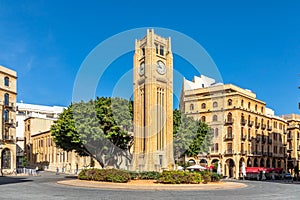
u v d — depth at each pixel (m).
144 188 27.02
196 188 27.89
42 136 92.19
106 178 32.66
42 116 101.06
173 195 22.03
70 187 28.38
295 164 89.69
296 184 43.31
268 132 81.44
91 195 21.39
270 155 80.56
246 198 20.89
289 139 91.94
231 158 70.50
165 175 30.30
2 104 64.81
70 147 43.34
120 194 22.25
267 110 92.62
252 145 75.06
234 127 71.31
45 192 23.42
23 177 50.53
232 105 72.38
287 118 95.62
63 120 41.84
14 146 67.62
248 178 65.38
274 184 41.66
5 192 23.33
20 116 106.12
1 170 63.44
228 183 35.19
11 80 67.69
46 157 89.88
